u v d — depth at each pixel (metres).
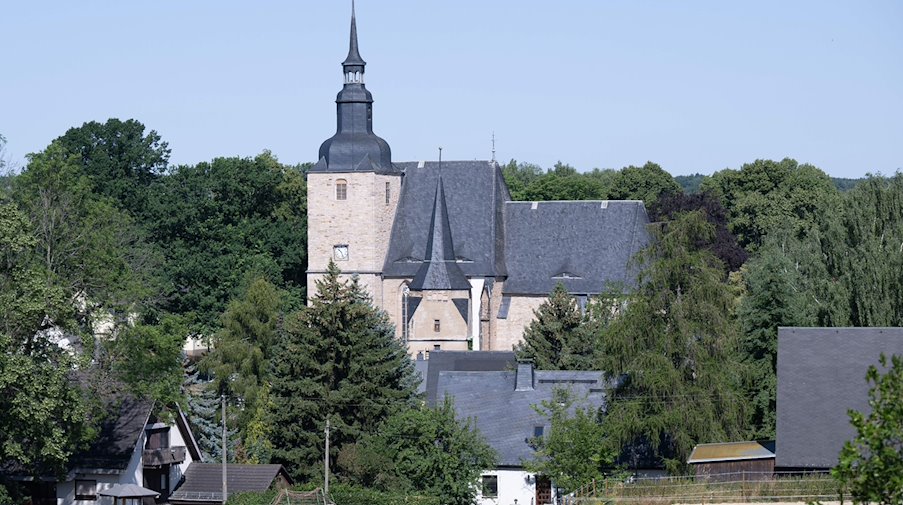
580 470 125.62
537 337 192.62
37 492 133.12
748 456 117.75
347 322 150.38
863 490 53.28
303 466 145.25
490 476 140.00
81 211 129.62
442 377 154.62
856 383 115.31
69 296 118.75
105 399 128.75
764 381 148.25
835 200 191.38
